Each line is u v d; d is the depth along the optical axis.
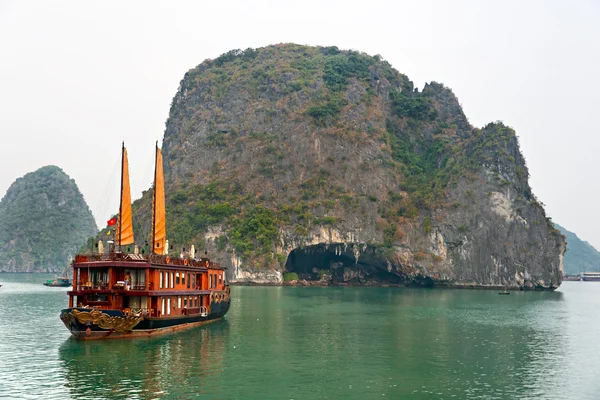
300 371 52.69
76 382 47.12
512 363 57.94
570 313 110.50
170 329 70.06
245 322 83.88
